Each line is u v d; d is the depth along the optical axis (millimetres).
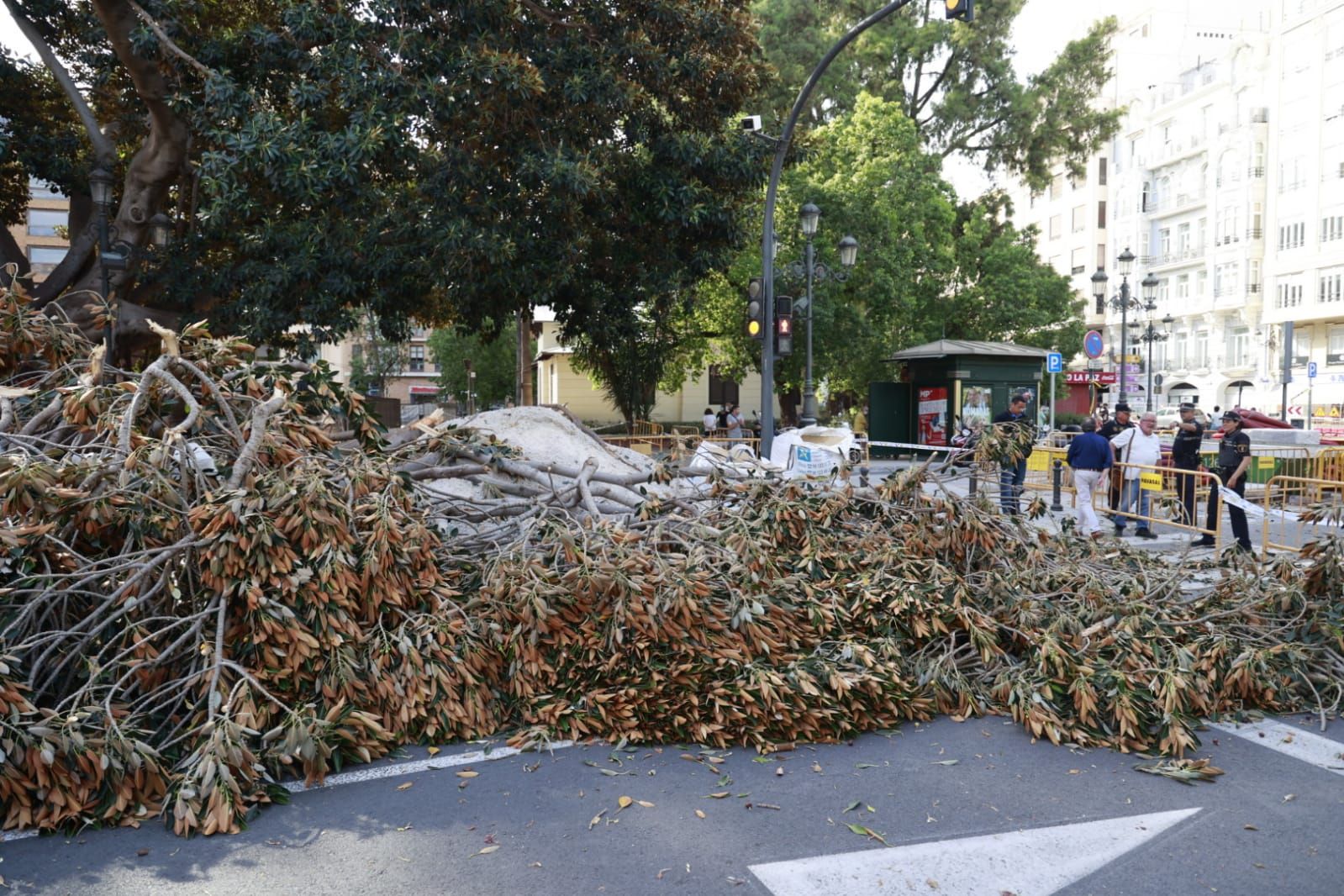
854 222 27812
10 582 4430
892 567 6121
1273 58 52781
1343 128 48406
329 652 4598
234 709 4301
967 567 6543
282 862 3643
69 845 3771
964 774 4559
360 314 16125
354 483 5328
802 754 4816
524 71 13125
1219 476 11859
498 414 9125
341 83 13344
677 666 4980
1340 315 49125
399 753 4738
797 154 16281
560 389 41875
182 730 4453
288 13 13188
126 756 3939
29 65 16734
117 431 5516
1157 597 6680
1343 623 5941
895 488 6969
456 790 4309
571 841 3832
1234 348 57344
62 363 6797
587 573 5203
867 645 5488
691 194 15156
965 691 5418
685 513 7055
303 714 4328
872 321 29641
